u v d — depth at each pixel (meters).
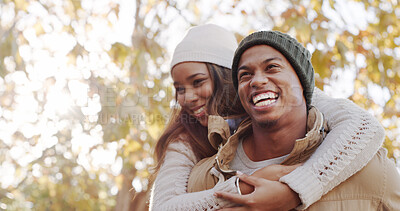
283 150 1.62
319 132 1.58
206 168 1.70
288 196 1.45
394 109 5.15
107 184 7.44
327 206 1.50
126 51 5.24
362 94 5.06
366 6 5.03
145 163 5.06
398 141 5.14
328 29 4.86
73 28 5.50
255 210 1.45
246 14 5.11
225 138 1.76
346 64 4.77
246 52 1.60
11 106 5.89
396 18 5.07
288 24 4.80
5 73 5.64
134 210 3.86
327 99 1.81
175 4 5.35
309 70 1.63
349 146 1.51
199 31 2.16
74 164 6.86
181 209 1.56
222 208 1.49
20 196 8.54
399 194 1.56
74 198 7.18
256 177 1.50
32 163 6.82
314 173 1.48
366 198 1.52
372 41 5.06
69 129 5.49
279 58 1.56
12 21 5.68
